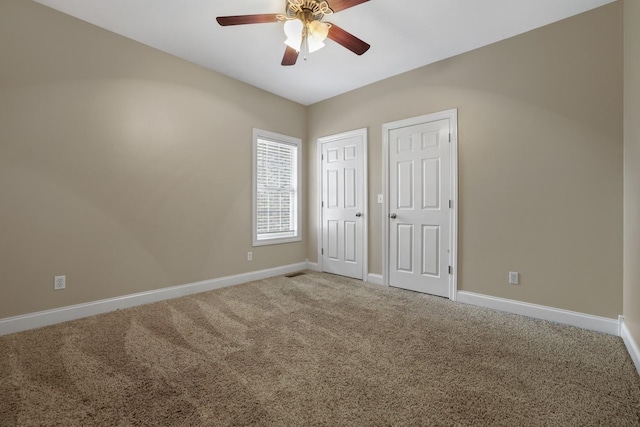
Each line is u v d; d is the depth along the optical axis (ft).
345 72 11.42
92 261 8.54
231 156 11.95
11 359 5.99
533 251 8.58
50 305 7.84
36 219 7.62
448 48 9.63
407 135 11.34
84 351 6.35
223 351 6.41
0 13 7.09
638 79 5.82
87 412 4.46
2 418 4.31
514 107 8.87
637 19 5.89
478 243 9.61
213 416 4.40
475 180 9.65
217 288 11.43
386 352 6.42
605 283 7.51
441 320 8.29
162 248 10.00
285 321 8.14
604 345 6.75
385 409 4.59
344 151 13.52
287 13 7.41
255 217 12.84
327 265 14.28
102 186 8.69
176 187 10.32
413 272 11.21
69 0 7.49
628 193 6.75
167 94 10.05
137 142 9.37
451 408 4.62
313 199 14.90
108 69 8.76
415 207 11.14
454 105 10.09
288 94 13.69
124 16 8.13
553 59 8.21
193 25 8.54
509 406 4.66
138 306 9.30
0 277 7.14
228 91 11.80
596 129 7.61
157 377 5.41
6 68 7.16
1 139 7.11
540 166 8.44
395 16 8.02
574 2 7.40
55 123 7.86
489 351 6.48
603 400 4.83
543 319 8.36
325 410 4.55
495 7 7.62
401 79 11.47
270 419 4.35
